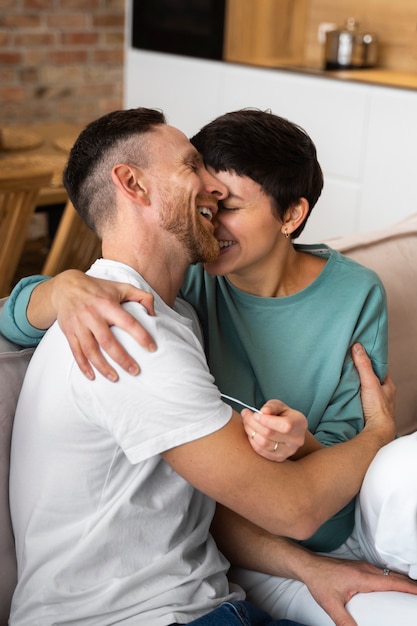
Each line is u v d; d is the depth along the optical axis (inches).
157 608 49.5
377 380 61.4
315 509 50.4
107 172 51.5
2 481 53.9
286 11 181.2
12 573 54.3
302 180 57.0
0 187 100.7
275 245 59.1
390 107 153.6
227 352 62.0
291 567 56.6
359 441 56.7
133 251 51.6
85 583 49.8
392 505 52.5
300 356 60.9
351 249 74.2
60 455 49.8
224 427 47.5
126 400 47.1
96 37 210.1
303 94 165.0
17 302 54.9
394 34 173.6
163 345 47.5
